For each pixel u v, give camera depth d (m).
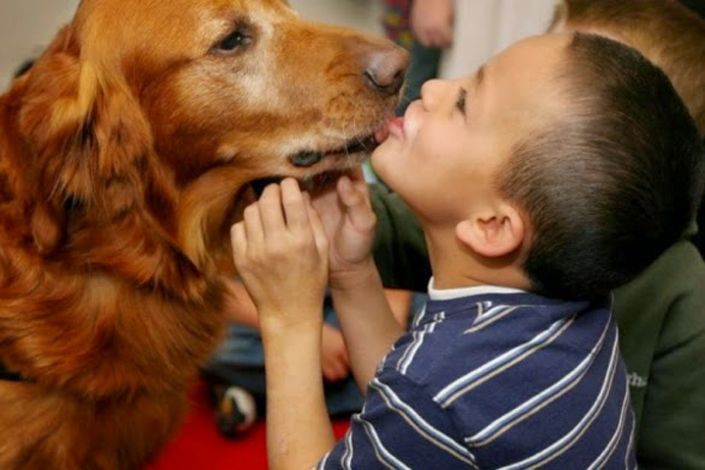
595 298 1.09
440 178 1.12
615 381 1.12
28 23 2.77
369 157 1.42
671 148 1.00
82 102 1.29
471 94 1.12
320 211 1.39
